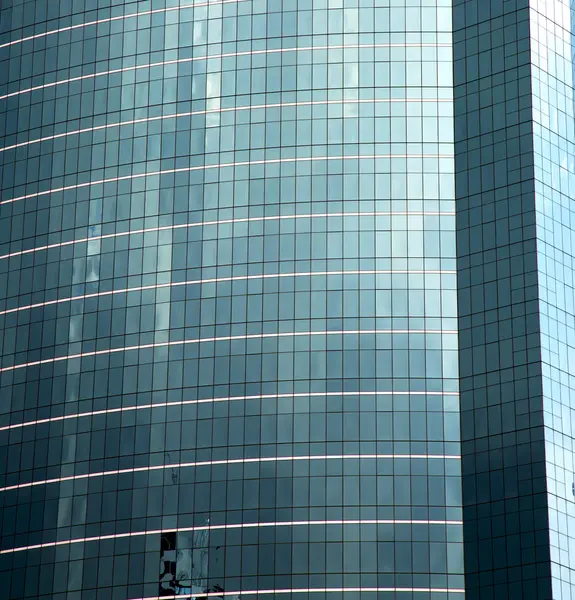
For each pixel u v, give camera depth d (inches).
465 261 7293.3
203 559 6953.7
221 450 7130.9
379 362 7145.7
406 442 6983.3
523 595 6574.8
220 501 7032.5
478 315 7170.3
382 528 6830.7
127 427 7357.3
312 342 7224.4
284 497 6953.7
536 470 6756.9
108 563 7121.1
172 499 7121.1
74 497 7342.5
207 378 7298.2
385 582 6732.3
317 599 6742.1
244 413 7170.3
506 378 6993.1
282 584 6796.3
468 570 6727.4
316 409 7096.5
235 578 6870.1
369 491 6904.5
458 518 6830.7
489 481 6845.5
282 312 7303.2
